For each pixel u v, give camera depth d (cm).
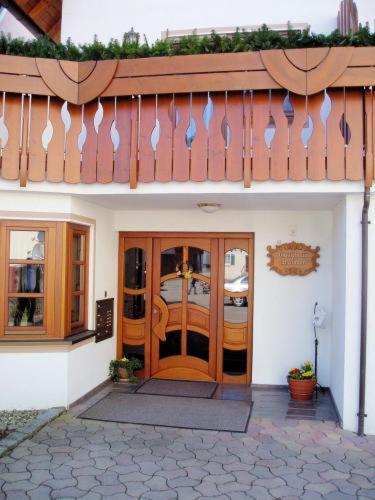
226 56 511
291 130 514
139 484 403
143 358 741
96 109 550
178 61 519
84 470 426
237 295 716
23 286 587
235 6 733
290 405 618
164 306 732
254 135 518
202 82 514
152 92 525
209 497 384
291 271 691
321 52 495
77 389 607
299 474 424
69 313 600
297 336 693
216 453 466
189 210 716
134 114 540
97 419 552
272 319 698
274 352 697
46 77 540
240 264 716
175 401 624
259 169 518
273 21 724
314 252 688
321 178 509
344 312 537
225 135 533
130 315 745
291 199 575
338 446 485
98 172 548
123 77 532
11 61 538
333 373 626
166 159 535
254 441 496
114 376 709
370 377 523
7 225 577
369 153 497
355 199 528
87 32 763
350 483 409
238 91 519
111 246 721
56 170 551
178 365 730
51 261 586
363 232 517
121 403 611
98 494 386
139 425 537
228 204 637
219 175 523
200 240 725
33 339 574
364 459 455
